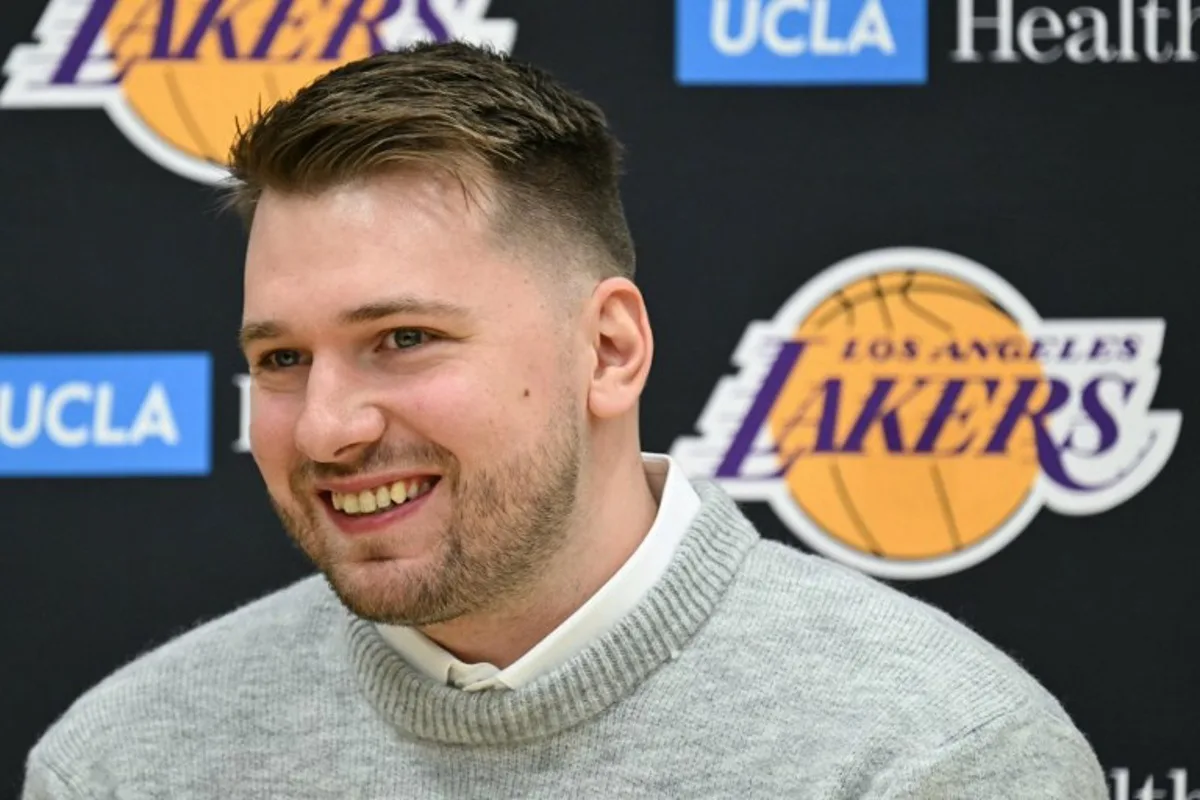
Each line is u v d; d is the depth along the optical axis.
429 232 2.40
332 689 2.78
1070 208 4.01
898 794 2.47
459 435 2.40
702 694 2.62
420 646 2.66
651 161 4.02
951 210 4.02
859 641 2.67
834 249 4.02
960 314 4.02
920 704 2.57
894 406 4.02
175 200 4.02
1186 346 4.00
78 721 2.93
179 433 4.04
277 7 4.03
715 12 4.02
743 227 4.02
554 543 2.56
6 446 4.01
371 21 4.03
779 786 2.54
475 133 2.43
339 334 2.40
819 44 4.02
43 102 4.02
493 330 2.43
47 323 4.02
